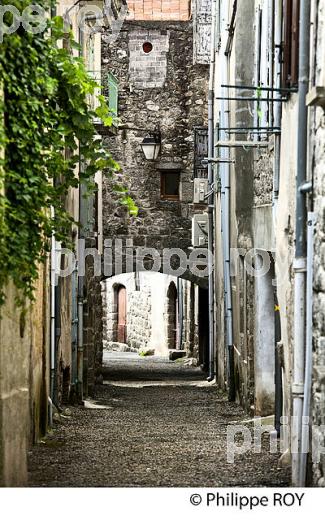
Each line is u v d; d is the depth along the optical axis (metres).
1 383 12.58
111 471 15.55
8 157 13.27
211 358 35.34
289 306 15.95
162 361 49.03
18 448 13.43
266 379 22.59
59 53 14.84
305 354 14.09
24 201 13.52
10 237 12.79
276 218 17.67
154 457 16.98
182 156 38.03
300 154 14.28
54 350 21.75
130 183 37.97
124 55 38.03
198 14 37.69
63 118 15.10
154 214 38.00
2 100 12.62
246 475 15.20
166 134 38.03
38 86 14.12
